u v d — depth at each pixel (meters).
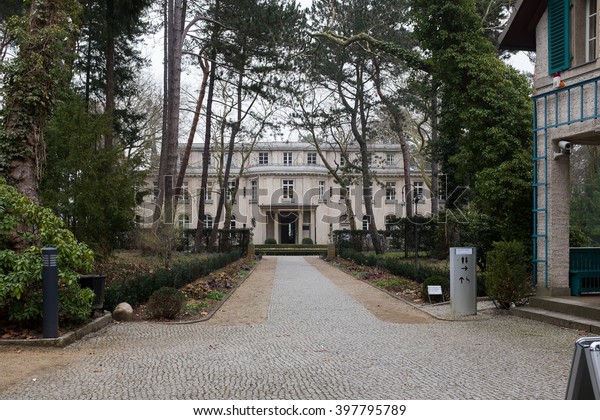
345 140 37.47
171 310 11.20
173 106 23.50
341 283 19.14
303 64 26.59
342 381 6.33
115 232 16.09
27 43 10.95
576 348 3.08
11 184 10.64
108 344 8.59
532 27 12.93
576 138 11.13
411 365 7.16
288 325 10.62
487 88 13.77
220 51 25.73
